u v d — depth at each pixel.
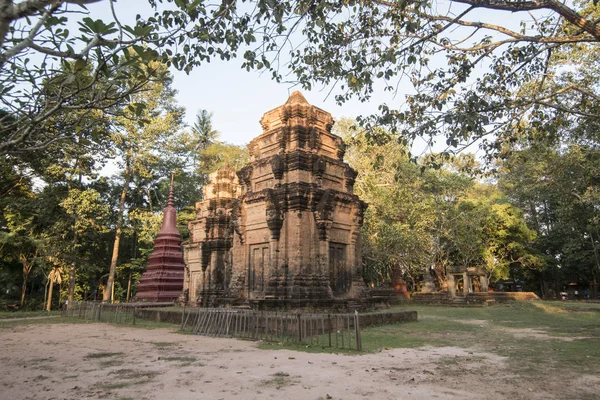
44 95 7.52
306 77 11.22
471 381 8.41
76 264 36.56
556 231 47.06
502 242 42.06
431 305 37.38
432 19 9.78
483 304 35.22
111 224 42.16
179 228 45.56
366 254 37.44
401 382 8.28
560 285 55.59
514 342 14.07
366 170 37.53
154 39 8.21
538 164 28.80
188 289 30.61
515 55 12.86
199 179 54.81
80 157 33.69
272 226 19.66
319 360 10.61
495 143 14.40
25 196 37.81
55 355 11.84
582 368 9.74
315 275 18.97
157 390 7.80
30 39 5.17
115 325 20.52
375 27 11.05
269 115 23.02
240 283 21.47
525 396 7.34
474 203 40.44
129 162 38.50
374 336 15.17
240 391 7.64
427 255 37.47
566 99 18.72
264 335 15.30
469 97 10.88
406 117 11.27
